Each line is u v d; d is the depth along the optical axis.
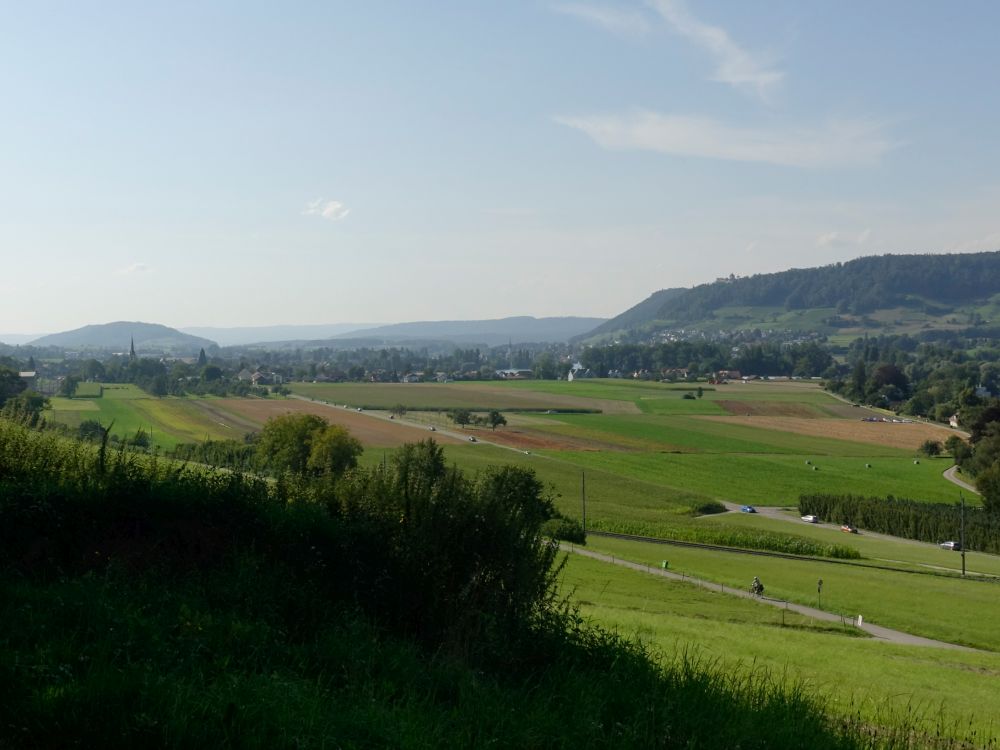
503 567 12.10
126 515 11.91
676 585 47.25
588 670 11.22
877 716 13.77
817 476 127.38
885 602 49.72
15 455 13.55
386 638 10.98
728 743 9.37
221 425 133.75
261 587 11.08
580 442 147.50
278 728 7.81
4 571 10.50
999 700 21.81
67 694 7.66
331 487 13.75
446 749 8.23
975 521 90.44
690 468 128.38
